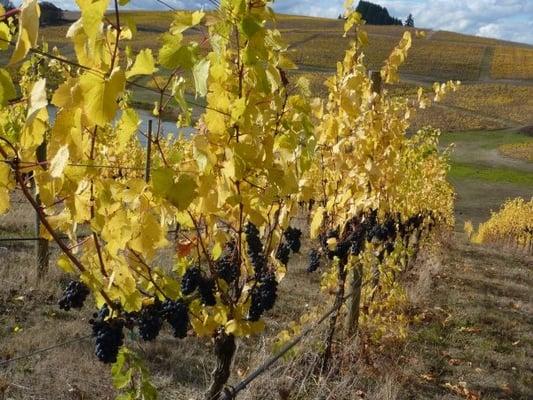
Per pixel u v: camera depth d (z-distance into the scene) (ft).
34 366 13.80
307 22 254.68
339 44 205.36
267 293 7.33
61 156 4.20
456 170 122.21
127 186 5.47
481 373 18.04
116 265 5.74
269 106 6.90
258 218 6.93
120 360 6.65
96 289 5.53
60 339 15.55
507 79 197.98
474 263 42.83
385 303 18.58
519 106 170.81
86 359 14.48
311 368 13.38
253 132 6.46
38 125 4.42
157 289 6.39
